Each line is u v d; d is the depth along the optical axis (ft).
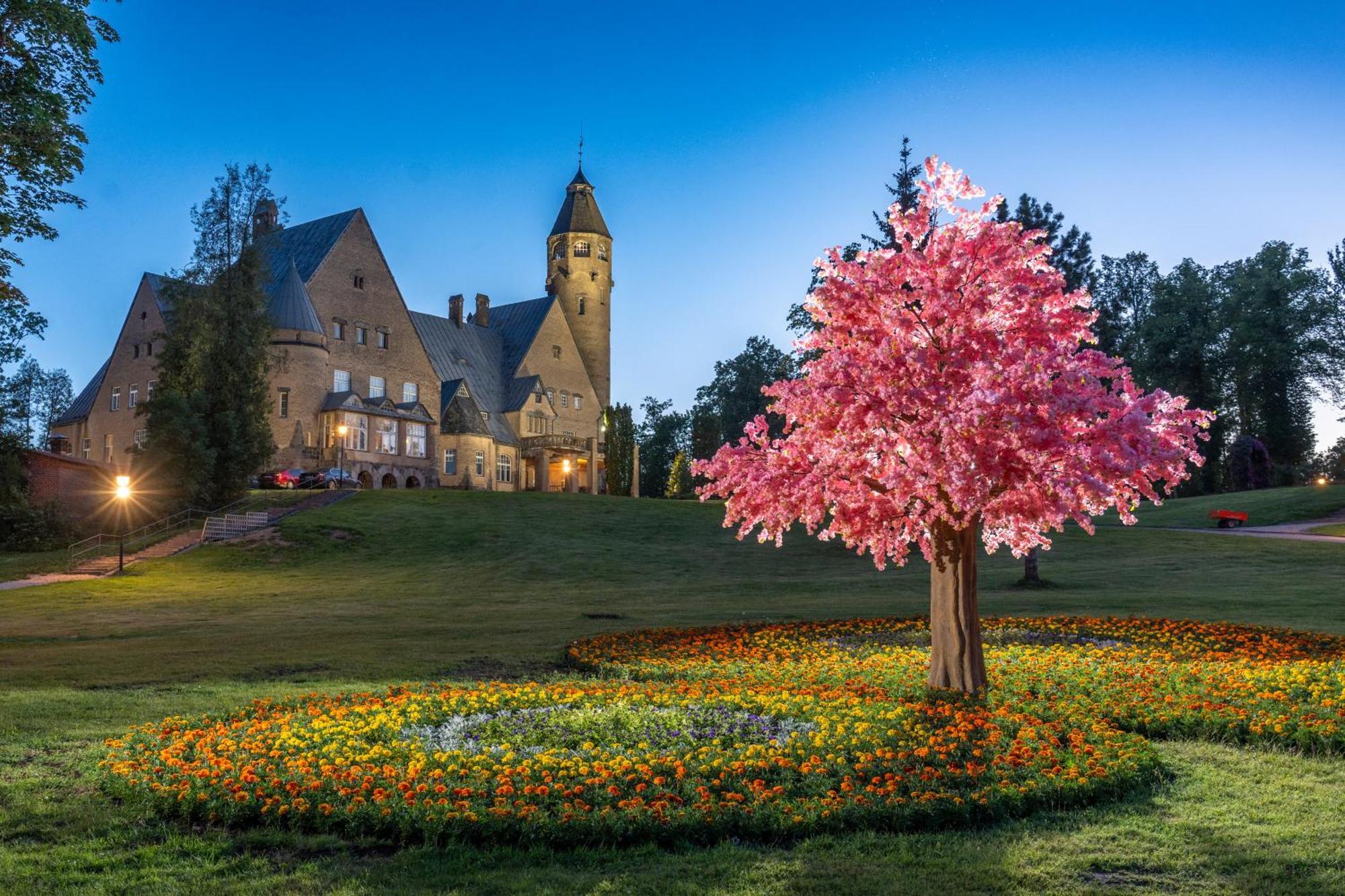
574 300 333.42
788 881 23.15
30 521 164.86
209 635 75.61
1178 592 94.12
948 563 44.34
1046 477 38.93
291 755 32.19
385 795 27.61
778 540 45.70
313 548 146.72
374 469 238.48
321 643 67.51
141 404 184.65
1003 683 45.19
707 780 29.48
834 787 28.99
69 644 71.61
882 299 42.98
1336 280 266.36
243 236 198.29
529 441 289.74
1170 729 36.99
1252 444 247.09
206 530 155.22
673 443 384.27
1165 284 296.10
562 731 35.96
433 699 41.93
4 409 164.14
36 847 25.46
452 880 23.17
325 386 235.61
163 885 23.07
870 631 69.36
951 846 25.40
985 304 40.70
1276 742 35.09
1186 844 25.46
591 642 63.77
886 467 43.04
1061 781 28.86
